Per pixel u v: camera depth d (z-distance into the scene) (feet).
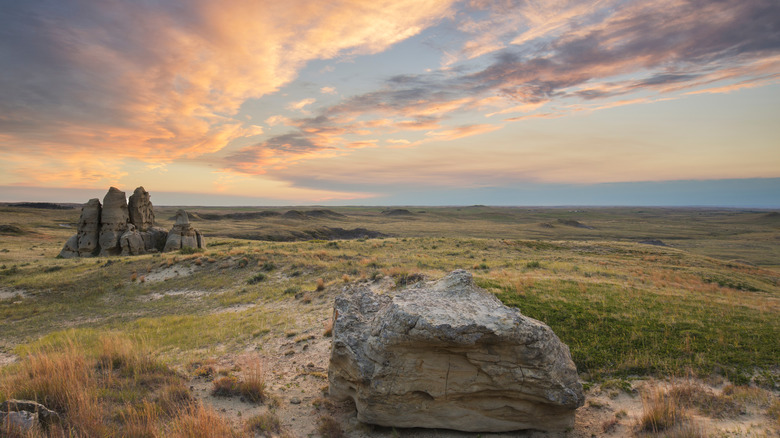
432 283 34.94
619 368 37.06
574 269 103.45
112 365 37.29
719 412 28.68
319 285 81.66
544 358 27.12
